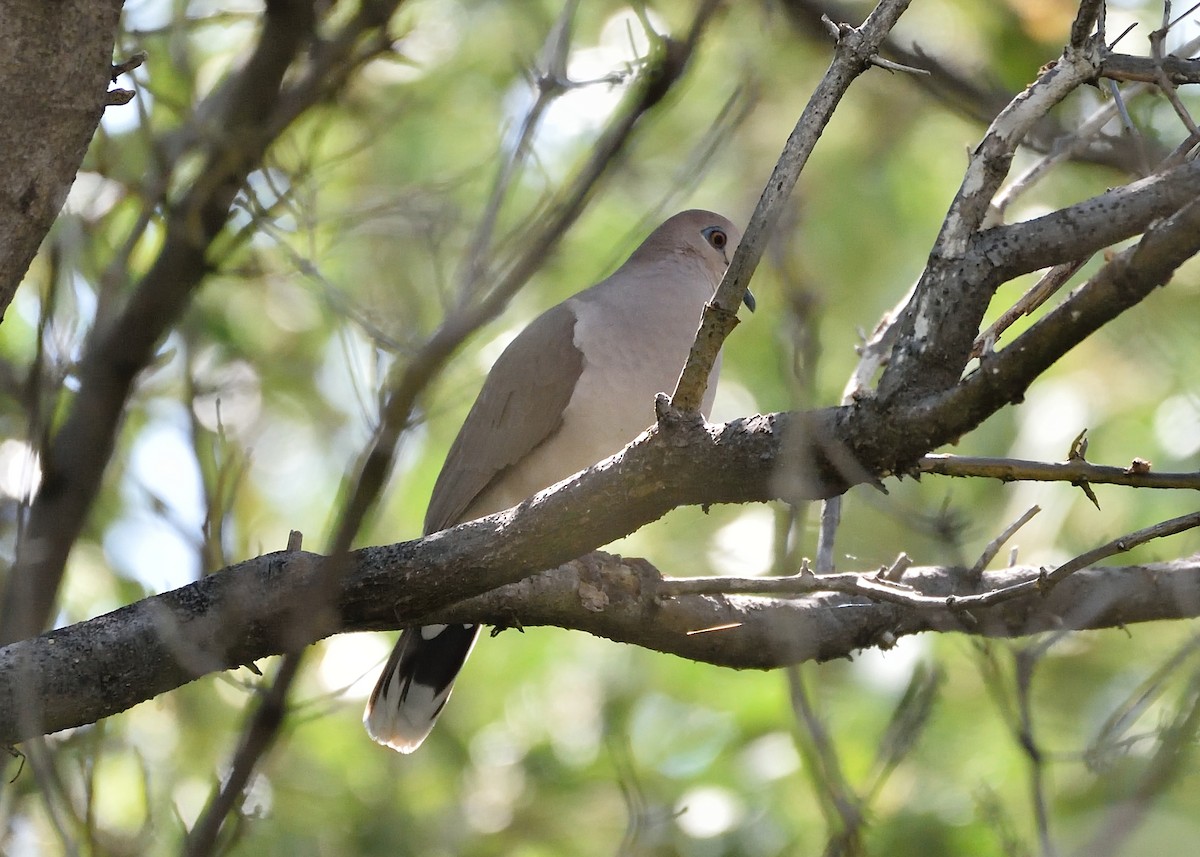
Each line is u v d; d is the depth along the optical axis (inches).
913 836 349.4
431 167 434.6
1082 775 359.9
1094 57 205.9
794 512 218.5
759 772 389.7
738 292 208.4
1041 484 410.3
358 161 429.7
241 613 236.5
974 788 354.3
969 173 206.4
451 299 239.3
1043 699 378.9
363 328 268.4
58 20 211.3
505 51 451.2
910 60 402.6
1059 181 438.3
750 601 284.2
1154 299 393.4
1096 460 406.6
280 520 481.7
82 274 323.6
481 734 446.9
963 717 372.8
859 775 359.6
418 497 460.8
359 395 231.9
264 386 471.2
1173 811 264.4
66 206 273.9
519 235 256.4
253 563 241.0
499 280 223.5
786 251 233.5
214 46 422.9
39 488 311.1
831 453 205.9
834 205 460.1
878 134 475.2
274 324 473.1
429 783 433.7
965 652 326.0
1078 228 201.6
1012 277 203.9
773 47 430.9
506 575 237.0
